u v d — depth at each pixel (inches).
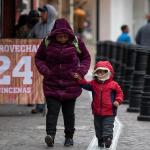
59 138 677.9
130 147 637.3
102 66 605.3
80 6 2276.1
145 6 2341.3
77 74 617.6
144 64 932.6
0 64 829.8
